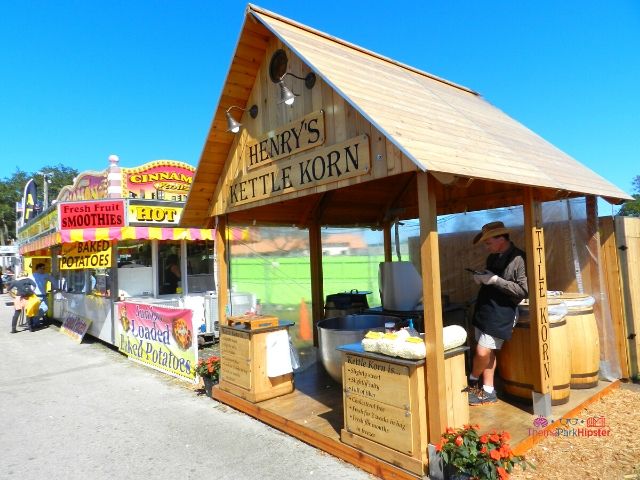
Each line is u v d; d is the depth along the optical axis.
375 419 3.66
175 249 10.90
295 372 6.32
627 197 5.82
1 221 64.62
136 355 8.34
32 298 12.84
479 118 5.52
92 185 11.98
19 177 68.81
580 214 5.68
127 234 9.21
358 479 3.59
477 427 3.33
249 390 5.13
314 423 4.41
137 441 4.63
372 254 8.70
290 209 6.64
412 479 3.33
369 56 5.66
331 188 4.18
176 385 6.67
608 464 3.59
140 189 10.95
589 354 5.08
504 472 3.03
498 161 4.09
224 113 5.35
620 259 5.68
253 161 5.28
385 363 3.57
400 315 5.41
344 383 3.93
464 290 6.77
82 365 8.30
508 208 6.38
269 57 4.98
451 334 3.54
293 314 7.28
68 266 10.92
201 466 4.00
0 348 10.33
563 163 5.71
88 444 4.62
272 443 4.38
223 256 5.97
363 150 3.83
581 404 4.62
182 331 6.92
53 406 5.91
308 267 7.22
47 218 13.01
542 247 4.30
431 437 3.35
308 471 3.77
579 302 5.13
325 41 5.16
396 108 4.08
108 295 9.90
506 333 4.34
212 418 5.16
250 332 5.12
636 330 5.71
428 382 3.36
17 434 4.98
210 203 6.09
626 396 5.07
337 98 4.13
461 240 6.81
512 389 4.61
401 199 7.34
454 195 6.18
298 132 4.58
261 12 4.71
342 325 5.69
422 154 3.33
